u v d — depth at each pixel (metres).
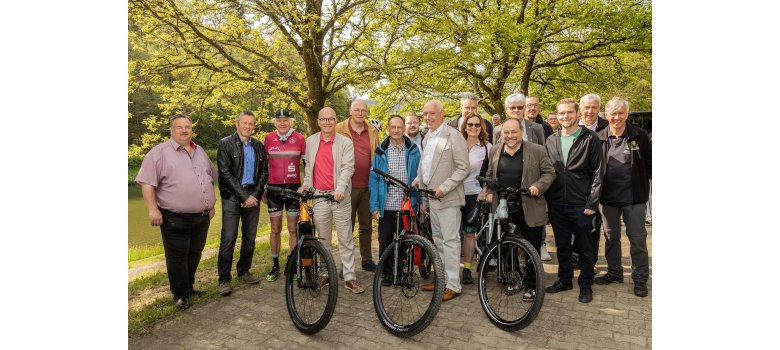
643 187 3.77
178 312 3.65
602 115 5.29
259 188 4.32
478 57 9.38
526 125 4.70
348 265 4.08
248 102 9.45
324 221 4.05
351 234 4.14
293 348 3.03
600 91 12.80
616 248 4.12
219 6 7.73
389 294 3.95
